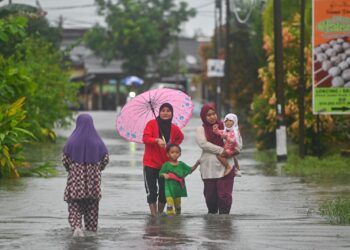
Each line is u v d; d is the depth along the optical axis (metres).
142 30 185.25
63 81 88.50
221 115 111.75
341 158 56.25
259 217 31.27
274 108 65.44
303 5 56.28
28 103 62.34
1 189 40.53
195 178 46.22
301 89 56.84
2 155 44.78
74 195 27.34
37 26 96.44
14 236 27.03
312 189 40.56
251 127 93.81
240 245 25.22
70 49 95.62
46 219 30.91
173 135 32.34
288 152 61.97
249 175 47.78
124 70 188.88
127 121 33.16
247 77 102.44
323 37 54.75
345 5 54.50
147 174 32.19
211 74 108.25
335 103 55.09
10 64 51.19
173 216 31.69
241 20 105.00
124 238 26.58
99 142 27.83
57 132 93.50
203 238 26.42
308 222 29.81
